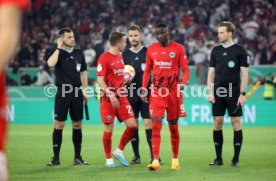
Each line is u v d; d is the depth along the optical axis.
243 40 65.38
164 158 28.53
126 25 70.69
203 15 69.50
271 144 36.03
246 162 26.61
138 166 25.23
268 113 54.28
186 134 43.97
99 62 24.36
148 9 72.12
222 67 24.92
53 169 24.25
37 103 58.03
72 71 25.36
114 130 48.75
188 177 21.56
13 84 61.06
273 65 57.12
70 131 47.44
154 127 23.31
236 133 25.27
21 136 42.53
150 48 23.52
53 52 25.14
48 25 71.69
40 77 60.09
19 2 7.50
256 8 68.88
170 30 68.38
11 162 26.89
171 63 23.19
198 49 63.03
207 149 32.97
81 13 72.88
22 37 68.94
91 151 32.00
